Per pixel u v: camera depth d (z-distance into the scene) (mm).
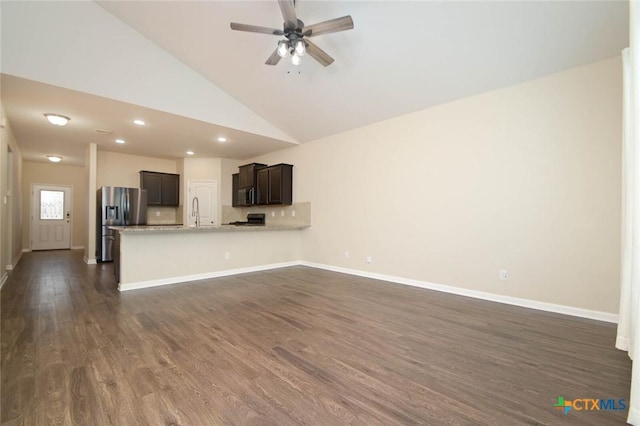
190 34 3805
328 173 5656
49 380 1860
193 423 1501
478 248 3748
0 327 2715
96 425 1477
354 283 4559
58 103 3842
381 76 3809
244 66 4199
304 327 2773
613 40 2697
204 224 7438
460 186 3904
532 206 3340
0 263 4078
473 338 2539
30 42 3182
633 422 1478
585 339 2518
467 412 1598
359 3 2916
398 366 2074
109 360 2125
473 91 3697
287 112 5125
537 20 2678
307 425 1495
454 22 2879
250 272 5418
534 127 3320
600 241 2947
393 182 4652
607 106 2900
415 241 4387
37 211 8273
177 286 4332
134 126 4836
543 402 1686
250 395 1734
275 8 3201
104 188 6348
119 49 3785
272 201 6457
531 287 3352
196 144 6105
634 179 1688
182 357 2182
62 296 3748
